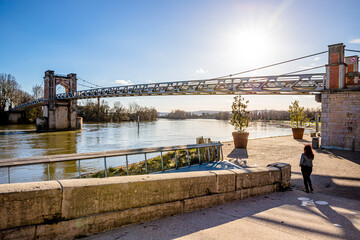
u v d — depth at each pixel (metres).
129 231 3.36
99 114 131.62
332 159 13.16
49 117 65.75
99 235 3.21
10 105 97.62
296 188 7.61
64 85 72.50
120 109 143.50
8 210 2.66
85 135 52.34
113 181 3.51
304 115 24.36
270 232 3.51
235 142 17.61
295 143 20.20
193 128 78.94
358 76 16.44
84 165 17.30
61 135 52.66
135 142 37.62
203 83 32.31
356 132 15.98
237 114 18.02
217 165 10.70
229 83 28.56
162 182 4.04
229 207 4.88
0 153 27.97
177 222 3.81
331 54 17.17
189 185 4.46
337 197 6.57
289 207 5.11
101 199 3.33
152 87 44.44
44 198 2.88
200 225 3.70
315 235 3.46
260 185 6.21
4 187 2.72
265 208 4.94
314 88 20.02
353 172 10.15
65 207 3.02
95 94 59.88
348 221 4.20
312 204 5.49
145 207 3.80
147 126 93.06
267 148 17.28
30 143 37.97
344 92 16.38
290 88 21.41
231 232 3.45
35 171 14.97
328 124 16.98
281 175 6.96
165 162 12.74
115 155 8.55
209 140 13.37
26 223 2.77
